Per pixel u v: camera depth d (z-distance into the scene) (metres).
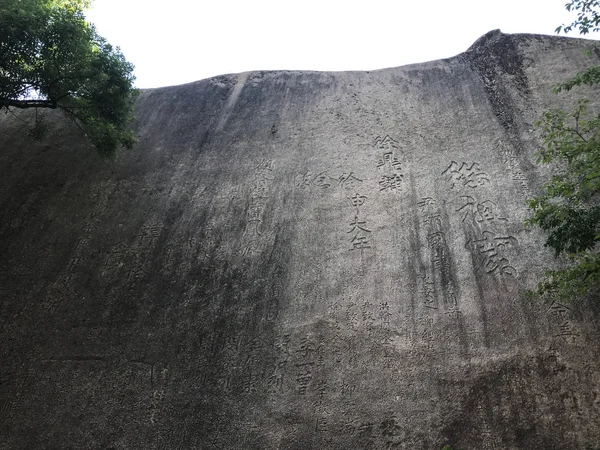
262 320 8.66
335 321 8.38
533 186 9.11
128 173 11.82
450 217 9.18
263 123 12.12
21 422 8.16
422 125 10.88
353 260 9.07
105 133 10.79
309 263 9.21
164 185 11.38
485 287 8.15
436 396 7.28
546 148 9.49
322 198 10.19
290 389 7.80
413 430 7.07
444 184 9.70
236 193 10.77
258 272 9.32
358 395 7.55
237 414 7.70
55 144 12.70
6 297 9.77
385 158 10.52
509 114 10.38
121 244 10.39
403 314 8.21
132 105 11.79
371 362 7.82
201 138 12.27
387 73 12.39
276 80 13.25
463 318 7.91
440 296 8.26
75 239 10.62
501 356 7.38
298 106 12.28
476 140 10.20
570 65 10.73
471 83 11.30
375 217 9.59
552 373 7.06
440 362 7.57
